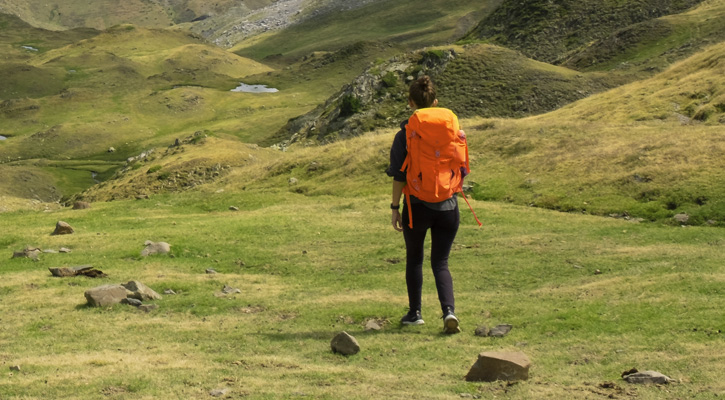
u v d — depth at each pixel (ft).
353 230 65.92
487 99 196.85
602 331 27.63
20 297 38.37
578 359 23.80
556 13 330.54
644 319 28.66
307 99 516.32
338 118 197.77
